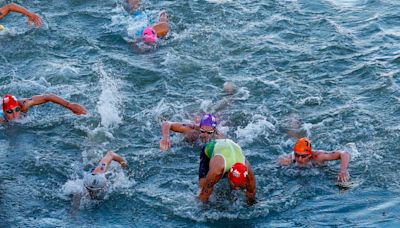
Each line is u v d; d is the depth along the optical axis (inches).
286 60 609.0
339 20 701.3
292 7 734.5
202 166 425.1
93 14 717.9
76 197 420.8
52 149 477.1
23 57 621.9
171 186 430.9
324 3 749.9
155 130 501.4
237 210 404.2
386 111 515.2
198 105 534.0
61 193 425.4
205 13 712.4
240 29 676.1
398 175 436.5
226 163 404.2
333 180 434.6
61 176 443.8
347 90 552.1
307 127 497.4
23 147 479.5
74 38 658.2
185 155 467.5
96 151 473.4
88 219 399.2
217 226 390.6
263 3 741.9
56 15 713.6
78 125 508.1
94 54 628.1
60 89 561.6
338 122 502.0
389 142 473.1
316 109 523.8
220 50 631.2
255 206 407.8
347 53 619.8
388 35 658.8
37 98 517.3
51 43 649.0
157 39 650.8
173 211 404.5
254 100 540.7
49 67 601.0
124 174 443.2
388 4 742.5
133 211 406.6
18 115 510.9
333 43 639.8
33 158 463.8
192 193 422.6
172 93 554.9
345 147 469.7
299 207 407.5
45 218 399.5
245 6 733.3
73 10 729.0
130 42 653.3
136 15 698.8
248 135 489.1
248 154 465.7
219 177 405.4
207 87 564.4
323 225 388.8
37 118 518.9
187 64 603.2
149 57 620.4
